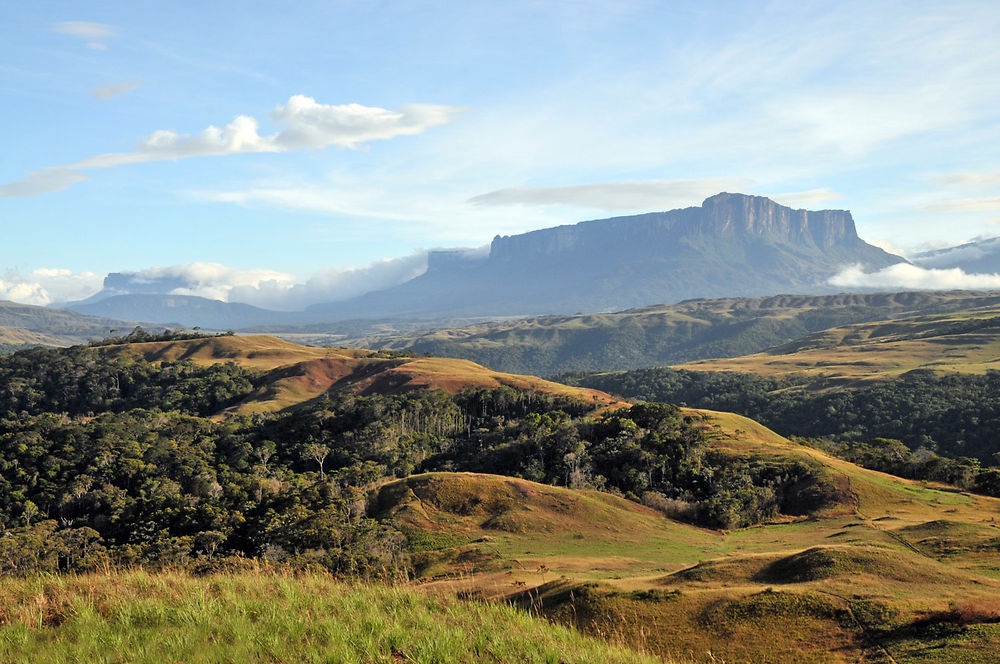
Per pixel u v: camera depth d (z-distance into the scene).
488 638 13.97
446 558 60.62
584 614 33.47
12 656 10.98
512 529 68.50
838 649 28.03
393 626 13.41
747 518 80.19
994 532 53.88
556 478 95.88
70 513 92.38
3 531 80.69
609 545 64.75
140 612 13.24
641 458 97.81
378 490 80.38
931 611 29.55
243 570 18.69
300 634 12.59
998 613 27.89
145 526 75.50
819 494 85.06
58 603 13.51
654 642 30.33
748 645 29.33
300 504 77.12
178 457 106.19
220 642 11.91
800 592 33.03
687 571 40.84
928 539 54.25
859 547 39.78
